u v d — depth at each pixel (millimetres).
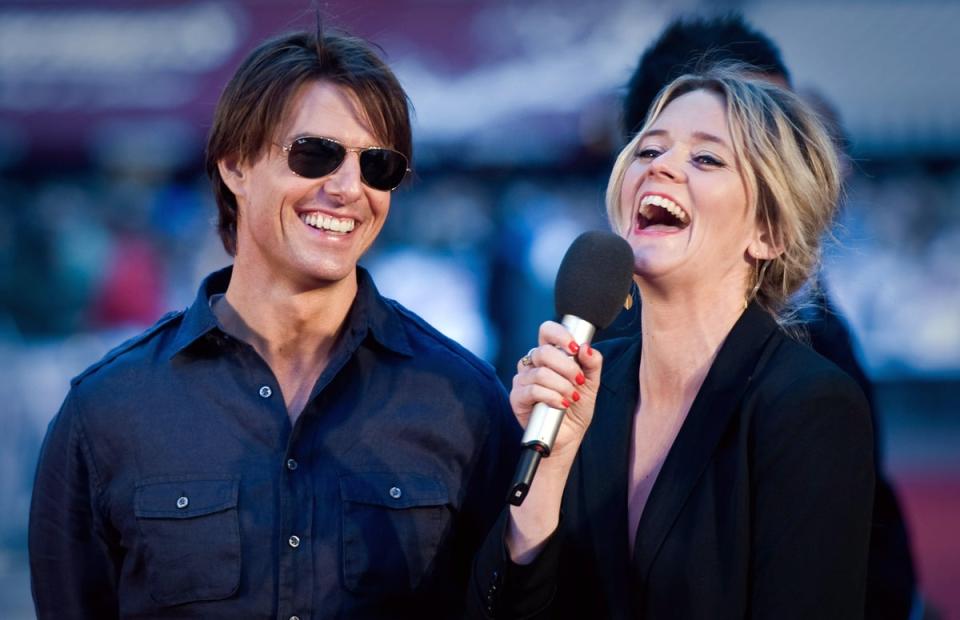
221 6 52750
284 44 11430
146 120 52688
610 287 10148
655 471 10711
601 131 48406
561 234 34656
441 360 11828
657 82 13961
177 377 11406
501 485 11805
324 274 11203
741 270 10898
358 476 11250
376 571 11086
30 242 46125
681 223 10703
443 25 50281
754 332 10586
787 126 10656
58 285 45281
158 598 10953
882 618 11578
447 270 38812
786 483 9719
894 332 44219
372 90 11281
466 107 49844
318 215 11258
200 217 48094
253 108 11203
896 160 50906
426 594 11328
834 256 11836
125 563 11211
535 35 49938
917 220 48875
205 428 11273
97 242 46719
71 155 53156
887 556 11719
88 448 11344
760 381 10234
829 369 10016
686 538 10047
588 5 49594
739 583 9828
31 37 53281
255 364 11445
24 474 30891
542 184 50406
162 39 53125
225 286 12234
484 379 11922
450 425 11586
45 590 11469
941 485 35781
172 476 11141
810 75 50500
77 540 11422
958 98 50062
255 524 11031
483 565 10641
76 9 53562
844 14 50406
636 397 11094
